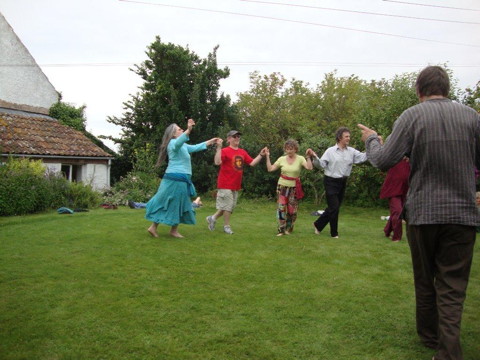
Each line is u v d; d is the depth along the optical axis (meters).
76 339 2.88
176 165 6.25
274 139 18.14
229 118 18.41
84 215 9.18
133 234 6.59
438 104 2.63
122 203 12.88
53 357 2.62
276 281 4.28
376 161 2.75
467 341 2.94
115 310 3.41
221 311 3.44
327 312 3.46
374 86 17.67
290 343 2.89
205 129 17.67
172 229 6.44
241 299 3.72
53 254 5.21
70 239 6.14
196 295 3.81
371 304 3.66
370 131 2.94
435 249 2.65
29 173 10.52
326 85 19.20
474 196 2.53
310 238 6.75
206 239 6.36
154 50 18.55
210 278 4.34
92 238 6.23
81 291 3.86
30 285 4.00
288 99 18.38
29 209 10.09
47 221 8.07
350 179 12.45
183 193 6.27
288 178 6.99
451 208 2.49
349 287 4.12
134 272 4.49
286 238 6.68
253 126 18.95
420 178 2.61
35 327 3.05
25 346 2.76
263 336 2.99
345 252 5.72
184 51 18.34
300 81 18.91
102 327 3.08
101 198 12.49
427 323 2.84
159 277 4.33
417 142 2.59
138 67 19.47
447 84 2.72
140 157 16.88
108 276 4.33
